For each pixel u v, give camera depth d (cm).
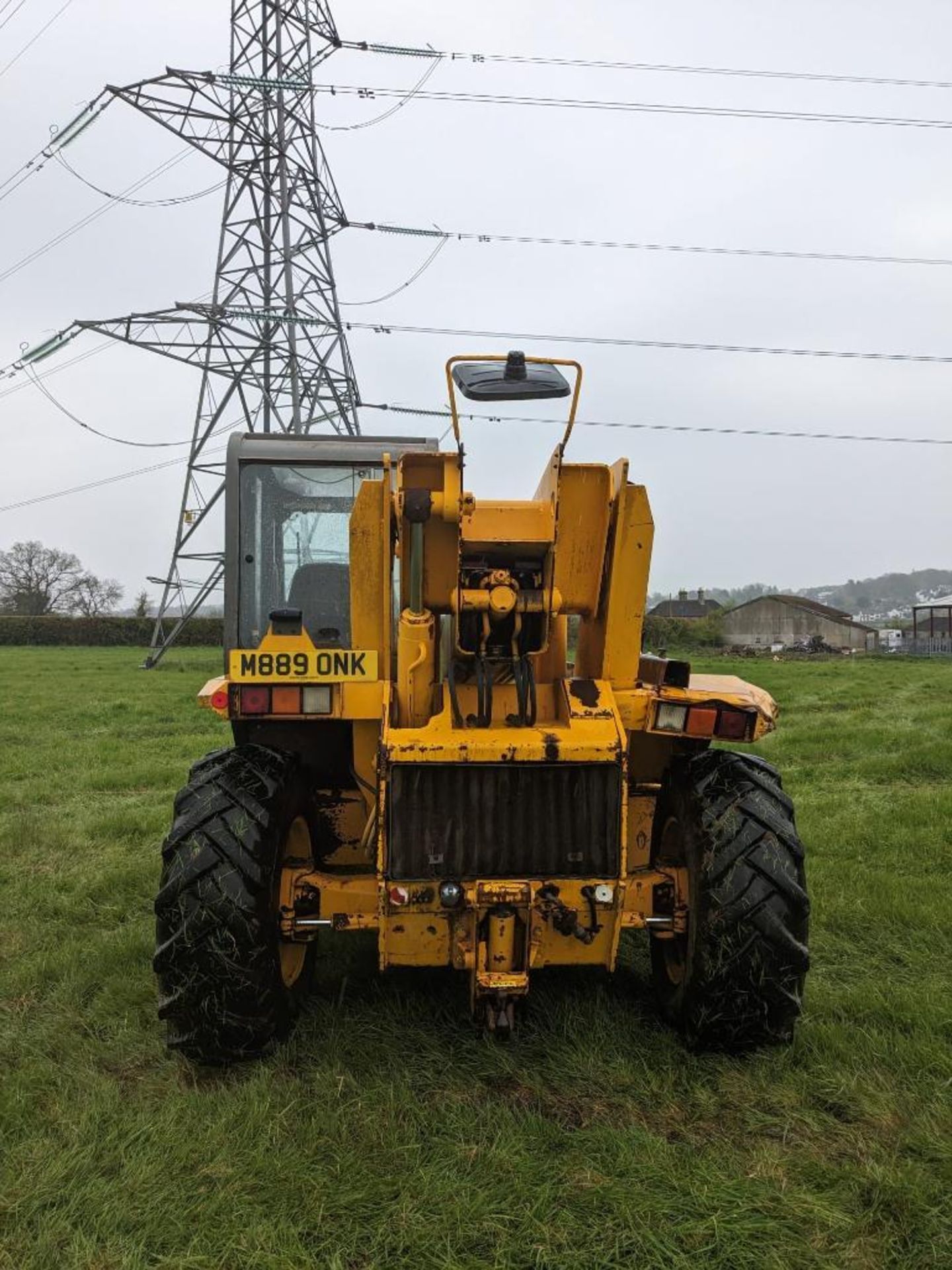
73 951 373
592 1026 295
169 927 266
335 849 357
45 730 1159
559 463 269
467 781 259
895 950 371
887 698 1623
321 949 371
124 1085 270
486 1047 282
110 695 1691
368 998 324
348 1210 210
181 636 5041
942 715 1241
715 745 949
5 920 425
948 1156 225
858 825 573
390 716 269
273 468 467
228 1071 275
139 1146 233
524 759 255
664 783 335
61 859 534
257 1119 241
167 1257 197
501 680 283
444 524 275
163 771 823
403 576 283
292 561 472
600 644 293
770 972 266
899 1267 193
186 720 1268
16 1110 250
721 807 282
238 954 264
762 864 271
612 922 266
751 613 6525
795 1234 203
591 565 283
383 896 258
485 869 261
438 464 274
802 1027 292
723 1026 272
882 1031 295
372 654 271
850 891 439
